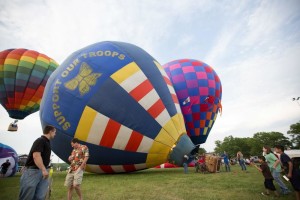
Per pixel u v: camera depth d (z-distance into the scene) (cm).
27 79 2150
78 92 1069
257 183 798
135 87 1104
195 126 1814
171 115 1170
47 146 412
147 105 1101
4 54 2239
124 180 932
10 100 2131
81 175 540
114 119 1045
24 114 2183
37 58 2270
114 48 1202
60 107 1075
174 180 905
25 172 391
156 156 1127
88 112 1040
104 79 1087
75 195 640
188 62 1983
